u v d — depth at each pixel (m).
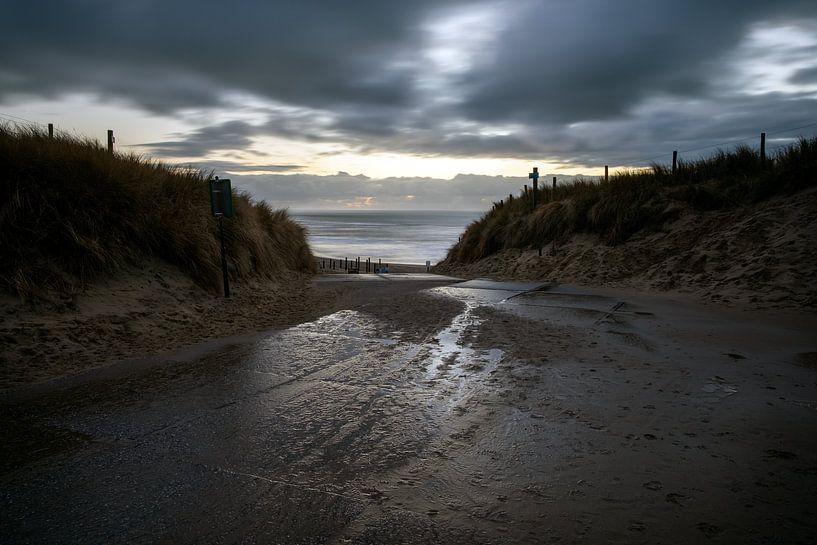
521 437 3.12
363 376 4.43
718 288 8.61
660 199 13.27
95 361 4.81
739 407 3.58
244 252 10.05
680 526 2.16
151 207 8.07
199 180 10.34
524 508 2.32
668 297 8.81
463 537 2.10
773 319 6.64
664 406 3.62
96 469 2.70
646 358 4.91
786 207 9.99
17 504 2.35
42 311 5.55
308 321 7.02
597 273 11.71
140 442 3.05
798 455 2.83
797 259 8.27
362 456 2.88
